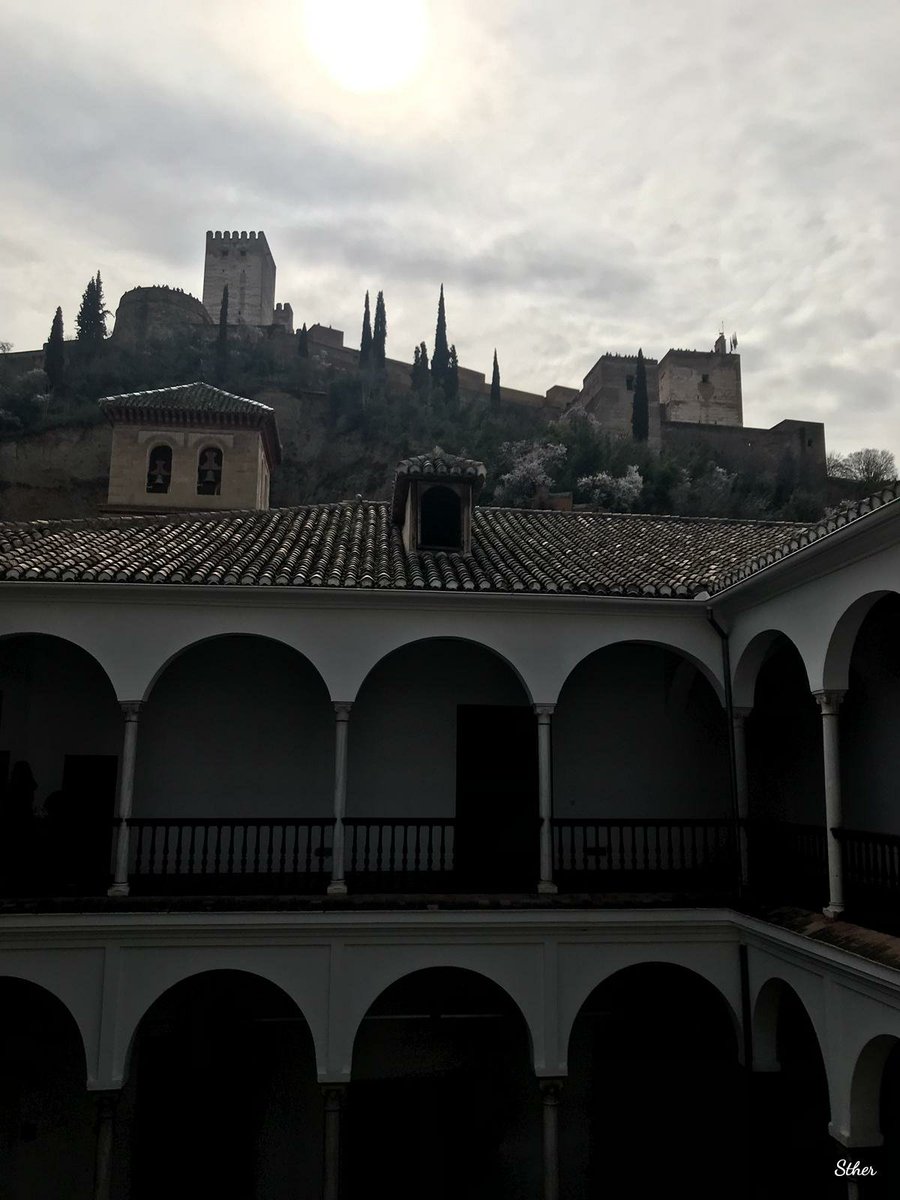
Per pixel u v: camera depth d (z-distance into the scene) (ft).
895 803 33.47
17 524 41.75
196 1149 38.27
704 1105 39.29
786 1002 36.73
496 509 51.98
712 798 44.11
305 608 35.91
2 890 34.35
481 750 42.80
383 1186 38.70
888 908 28.81
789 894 33.91
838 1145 28.35
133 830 40.47
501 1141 39.60
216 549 39.65
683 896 35.04
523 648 36.73
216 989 40.06
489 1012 40.96
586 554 42.45
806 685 40.16
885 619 34.06
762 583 32.94
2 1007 38.32
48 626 34.65
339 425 181.68
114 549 38.06
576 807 43.09
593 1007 41.45
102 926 32.01
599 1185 39.34
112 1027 32.07
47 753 40.55
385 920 32.99
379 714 42.45
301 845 41.09
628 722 44.21
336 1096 32.42
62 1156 37.40
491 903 33.71
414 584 35.24
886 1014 25.88
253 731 41.83
